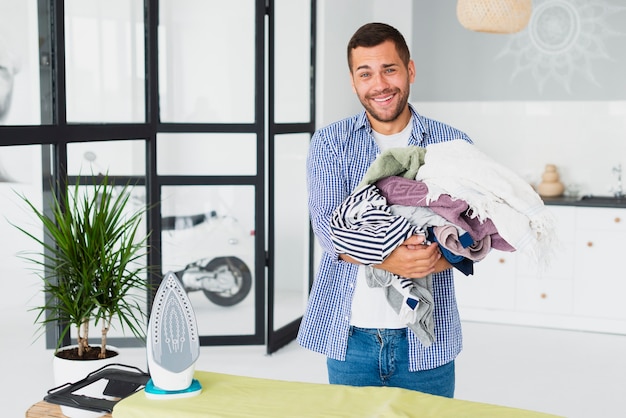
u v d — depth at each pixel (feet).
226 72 16.69
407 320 7.68
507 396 14.62
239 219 16.88
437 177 7.27
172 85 16.55
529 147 20.65
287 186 18.11
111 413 7.41
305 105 18.52
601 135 20.10
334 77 19.27
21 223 12.75
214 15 16.53
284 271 18.11
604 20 19.85
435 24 21.03
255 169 16.76
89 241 10.03
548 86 20.38
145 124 15.83
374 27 7.89
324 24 18.51
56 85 13.23
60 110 13.30
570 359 16.81
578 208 18.70
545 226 7.00
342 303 8.34
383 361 8.21
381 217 7.20
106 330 10.05
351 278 8.24
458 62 20.95
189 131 16.44
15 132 12.26
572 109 20.25
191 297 17.03
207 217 16.89
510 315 19.39
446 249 7.21
